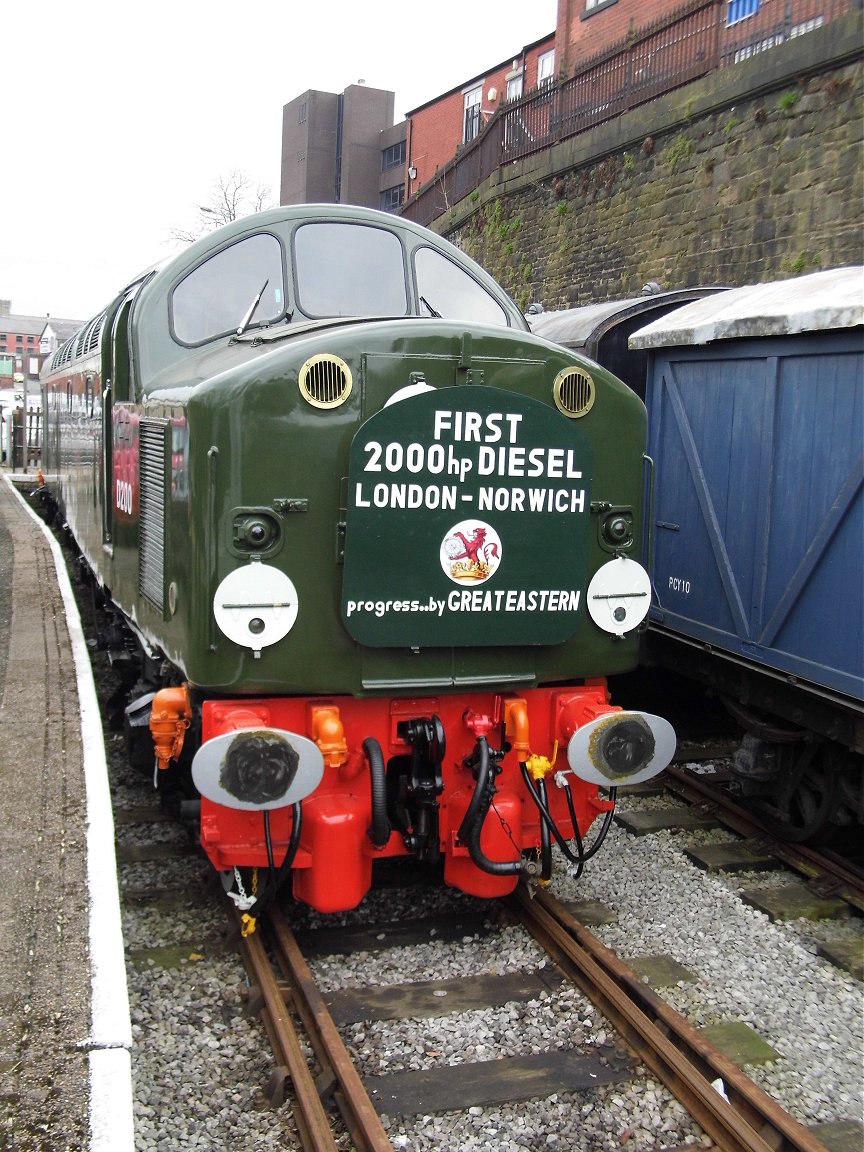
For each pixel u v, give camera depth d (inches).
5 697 267.6
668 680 331.9
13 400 1577.3
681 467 270.2
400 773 179.6
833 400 213.3
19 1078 120.6
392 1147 124.3
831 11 456.1
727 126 484.7
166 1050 147.6
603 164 597.3
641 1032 149.8
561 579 172.2
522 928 185.6
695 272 511.5
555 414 168.1
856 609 204.1
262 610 157.8
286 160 1925.4
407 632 163.3
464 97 1221.1
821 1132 136.1
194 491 157.5
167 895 194.4
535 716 182.5
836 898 206.4
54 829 186.5
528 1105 139.1
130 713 211.0
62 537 628.7
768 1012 164.1
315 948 178.1
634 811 249.8
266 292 204.7
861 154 404.2
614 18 703.1
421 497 161.0
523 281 708.0
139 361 205.0
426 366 162.7
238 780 149.3
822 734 216.8
